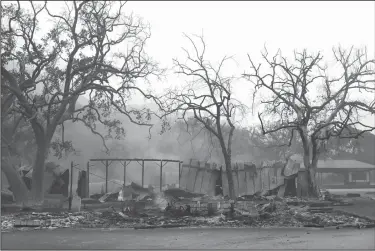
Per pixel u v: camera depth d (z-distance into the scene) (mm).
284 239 20438
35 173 39281
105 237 21203
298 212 31594
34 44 40938
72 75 41844
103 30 41375
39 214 30891
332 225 26828
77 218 28656
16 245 18484
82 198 46938
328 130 49531
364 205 40219
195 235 21922
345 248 17562
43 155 39656
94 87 43000
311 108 48875
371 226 26406
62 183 48812
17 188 38188
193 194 48281
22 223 25953
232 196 43000
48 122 40281
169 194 46312
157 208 34344
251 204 32156
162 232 23297
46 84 44000
